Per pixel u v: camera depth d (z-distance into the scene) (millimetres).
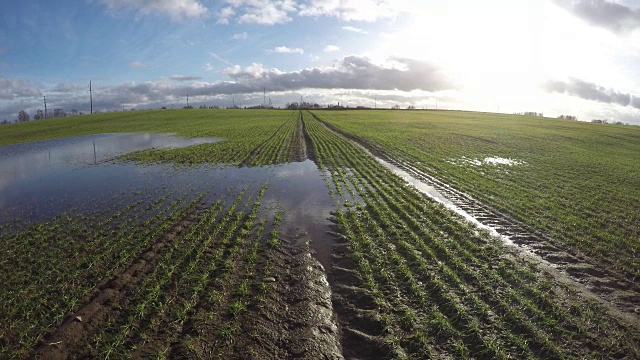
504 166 31734
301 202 20156
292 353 8078
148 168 31469
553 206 19375
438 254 13086
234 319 9219
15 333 8758
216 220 17047
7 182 27625
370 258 12773
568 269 12172
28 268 12258
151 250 13469
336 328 9062
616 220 17406
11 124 107000
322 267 12266
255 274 11641
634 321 9156
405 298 10242
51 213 19031
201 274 11469
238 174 28203
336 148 41750
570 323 9008
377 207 18766
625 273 11867
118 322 9133
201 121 91062
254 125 76938
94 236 15172
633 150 48719
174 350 8125
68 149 47031
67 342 8391
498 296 10180
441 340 8469
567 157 38000
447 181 25453
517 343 8266
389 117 106125
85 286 10875
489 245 13820
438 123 84500
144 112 134000
